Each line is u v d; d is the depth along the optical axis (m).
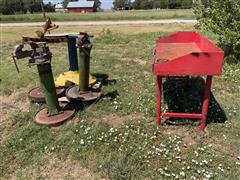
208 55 3.78
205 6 8.39
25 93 6.12
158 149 3.92
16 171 3.72
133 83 6.47
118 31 17.39
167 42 5.60
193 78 6.55
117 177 3.47
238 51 7.89
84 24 24.00
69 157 3.91
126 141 4.15
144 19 26.66
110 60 8.68
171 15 30.06
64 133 4.45
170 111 5.05
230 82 6.48
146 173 3.53
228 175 3.46
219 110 5.02
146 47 10.73
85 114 4.97
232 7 7.68
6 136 4.50
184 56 3.82
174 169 3.57
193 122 4.62
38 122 4.67
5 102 5.77
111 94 5.80
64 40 5.46
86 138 4.27
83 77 5.20
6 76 7.27
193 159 3.74
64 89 5.70
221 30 7.82
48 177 3.58
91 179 3.50
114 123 4.72
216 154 3.86
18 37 16.33
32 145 4.18
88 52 4.96
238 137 4.25
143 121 4.72
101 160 3.79
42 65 4.39
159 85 4.26
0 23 28.05
